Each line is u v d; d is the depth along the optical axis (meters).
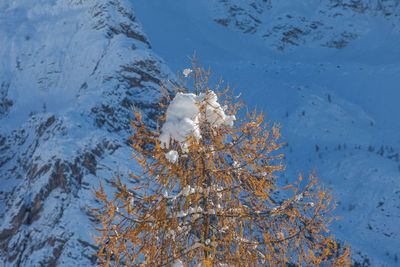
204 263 5.79
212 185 6.20
